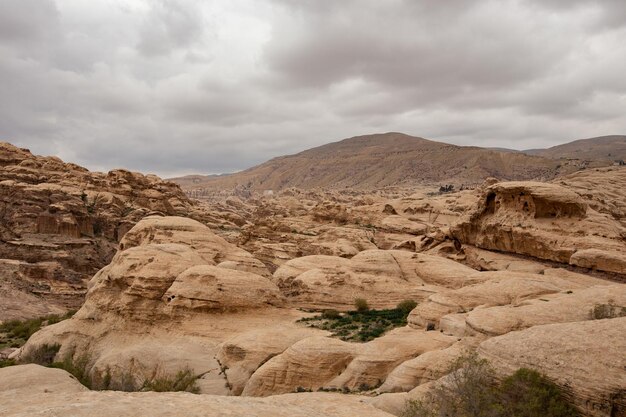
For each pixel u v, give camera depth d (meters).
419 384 23.75
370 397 22.95
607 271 43.44
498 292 32.91
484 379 18.58
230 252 56.53
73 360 39.56
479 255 55.28
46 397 12.29
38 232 84.88
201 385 30.23
